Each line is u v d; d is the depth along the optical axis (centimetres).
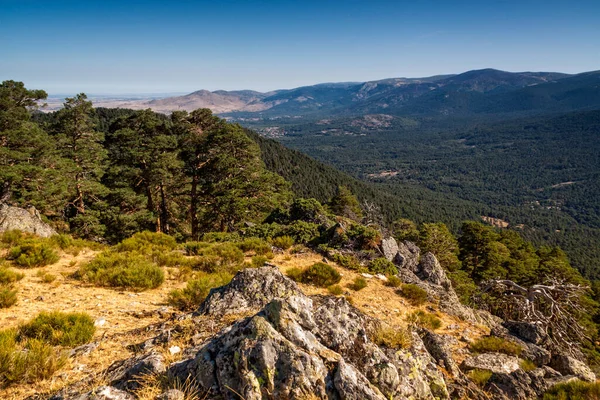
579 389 652
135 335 632
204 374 402
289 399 373
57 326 645
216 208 2870
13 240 1474
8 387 448
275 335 419
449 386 602
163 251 1472
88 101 3147
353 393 383
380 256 1581
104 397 364
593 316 3641
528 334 990
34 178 2633
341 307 598
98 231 2688
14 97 2958
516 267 3822
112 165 3306
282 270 1303
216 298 713
